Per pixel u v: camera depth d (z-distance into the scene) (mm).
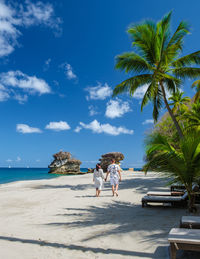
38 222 5637
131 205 7746
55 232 4723
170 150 5688
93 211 6852
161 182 14516
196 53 12484
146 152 5691
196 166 5238
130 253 3508
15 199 9578
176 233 3035
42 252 3582
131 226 5043
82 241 4117
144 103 14406
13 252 3590
